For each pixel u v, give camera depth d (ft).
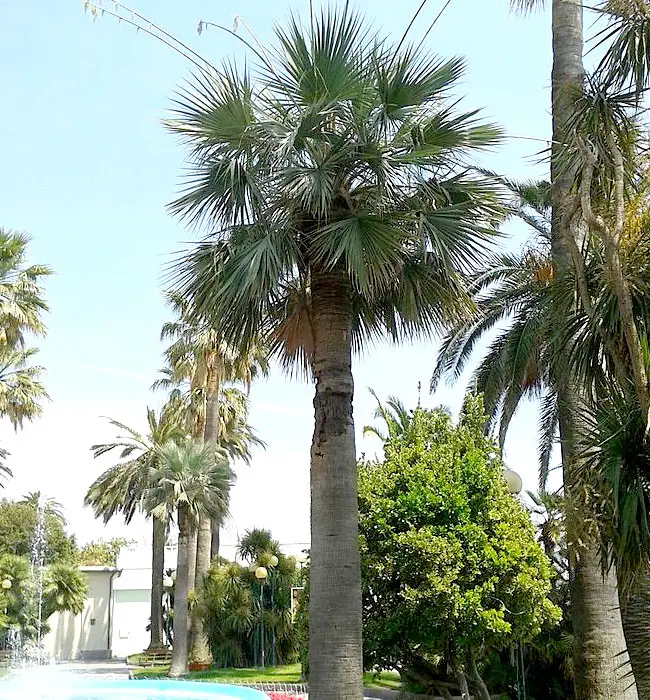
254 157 26.86
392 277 27.37
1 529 129.49
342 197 26.68
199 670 88.17
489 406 53.67
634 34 19.44
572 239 19.83
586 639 26.53
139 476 102.58
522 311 50.44
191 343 93.91
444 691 34.24
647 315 18.34
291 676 77.51
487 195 27.99
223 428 111.65
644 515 16.80
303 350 30.07
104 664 113.19
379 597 32.71
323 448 25.21
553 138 29.81
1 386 84.38
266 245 25.49
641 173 19.93
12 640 110.52
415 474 33.86
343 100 25.93
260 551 94.53
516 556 32.58
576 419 26.55
